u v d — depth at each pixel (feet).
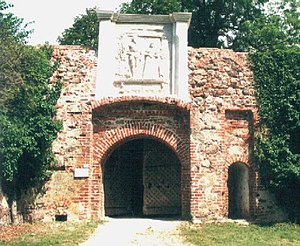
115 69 49.24
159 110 49.49
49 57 49.32
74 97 48.65
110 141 48.88
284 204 48.55
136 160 61.36
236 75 50.47
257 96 50.21
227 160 48.93
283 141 48.80
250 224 46.44
